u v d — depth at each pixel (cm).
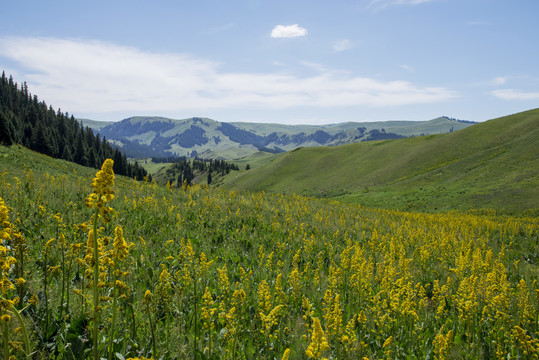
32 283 596
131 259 736
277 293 750
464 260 1067
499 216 4406
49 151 9912
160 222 1396
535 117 9394
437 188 6950
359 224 2256
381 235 1911
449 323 766
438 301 869
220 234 1390
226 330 571
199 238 1262
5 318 303
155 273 791
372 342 670
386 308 743
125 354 473
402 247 1349
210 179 19162
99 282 397
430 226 2644
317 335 425
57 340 476
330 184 10794
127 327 557
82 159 11700
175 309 640
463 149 9300
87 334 496
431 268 1284
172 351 524
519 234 2430
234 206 2045
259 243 1374
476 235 2317
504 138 8912
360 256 1016
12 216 991
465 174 7388
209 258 1058
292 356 583
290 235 1530
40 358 435
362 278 842
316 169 12875
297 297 817
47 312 494
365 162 11769
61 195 1497
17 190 1281
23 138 10125
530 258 1764
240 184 13438
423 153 10100
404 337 695
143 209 1520
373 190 8550
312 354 422
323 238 1575
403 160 10306
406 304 699
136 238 1122
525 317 721
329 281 918
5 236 322
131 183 2336
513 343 654
